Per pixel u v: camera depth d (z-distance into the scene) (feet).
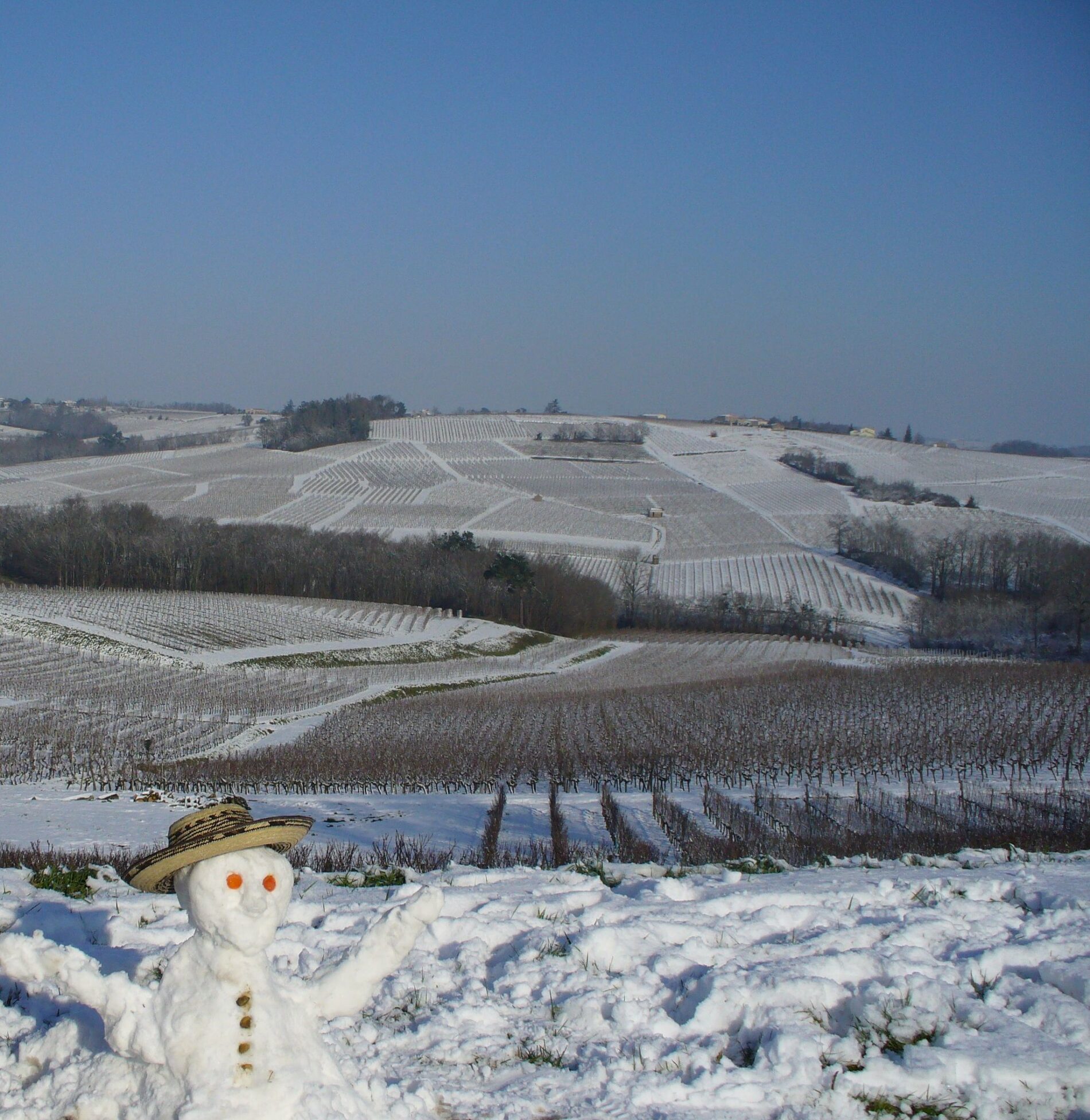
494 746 106.11
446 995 20.07
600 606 278.05
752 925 23.85
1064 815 63.10
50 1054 15.78
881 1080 16.74
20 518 306.96
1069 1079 16.85
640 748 101.14
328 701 151.33
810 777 88.07
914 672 162.09
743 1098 16.33
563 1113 15.83
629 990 20.04
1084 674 154.30
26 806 66.74
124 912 25.50
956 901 26.09
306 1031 13.50
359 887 29.86
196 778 91.15
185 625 214.07
